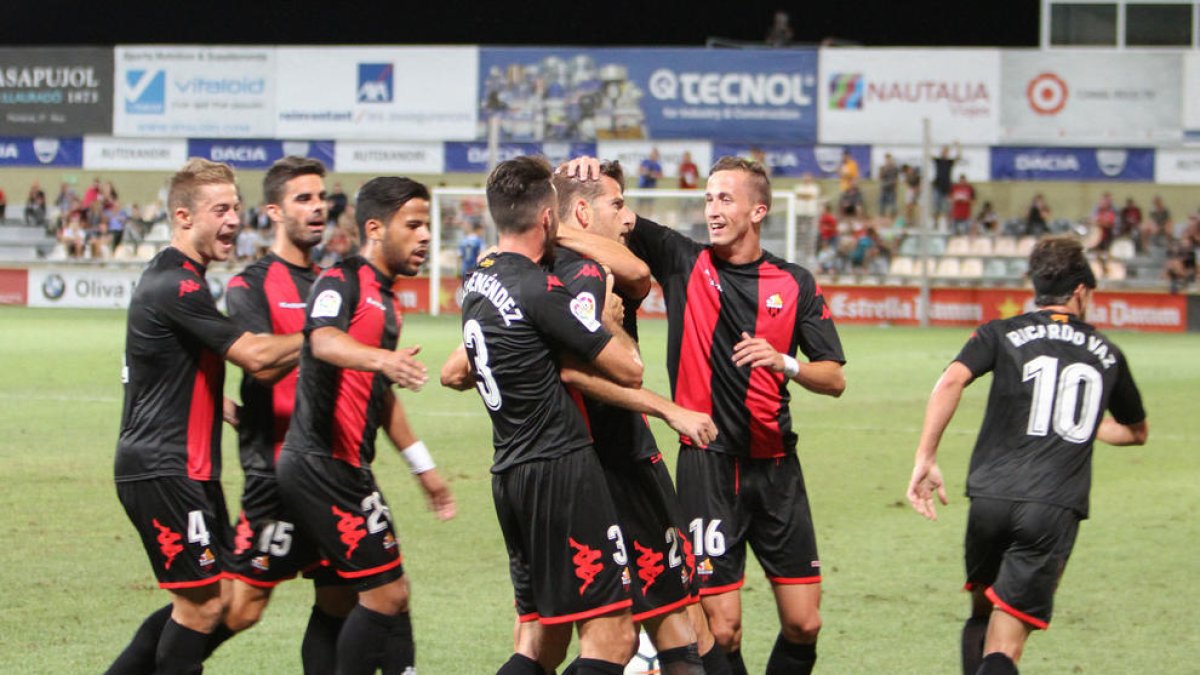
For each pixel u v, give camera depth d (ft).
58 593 27.63
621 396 17.93
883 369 77.51
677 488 21.58
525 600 19.35
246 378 21.71
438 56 132.87
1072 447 19.80
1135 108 124.77
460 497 38.70
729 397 20.93
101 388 63.98
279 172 22.04
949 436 52.49
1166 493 40.86
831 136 129.08
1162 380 73.41
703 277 21.26
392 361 18.62
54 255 138.31
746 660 24.06
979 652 20.72
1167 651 24.64
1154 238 125.90
